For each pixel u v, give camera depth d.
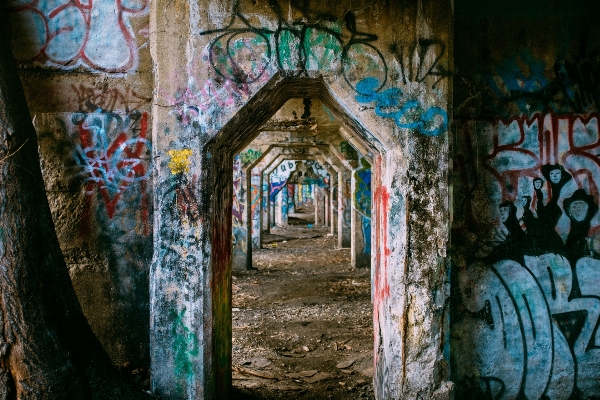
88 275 4.15
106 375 3.46
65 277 3.53
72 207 4.13
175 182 3.63
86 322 3.60
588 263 4.18
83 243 4.15
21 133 3.39
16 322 3.15
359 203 12.97
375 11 3.60
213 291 3.87
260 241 16.88
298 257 15.03
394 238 3.71
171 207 3.63
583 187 4.16
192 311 3.65
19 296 3.17
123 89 4.09
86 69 4.07
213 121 3.62
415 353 3.72
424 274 3.70
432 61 3.63
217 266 4.04
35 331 3.18
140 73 4.08
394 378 3.74
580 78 4.12
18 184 3.28
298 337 6.81
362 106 3.63
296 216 31.94
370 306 8.66
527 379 4.21
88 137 4.11
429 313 3.71
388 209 3.74
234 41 3.58
